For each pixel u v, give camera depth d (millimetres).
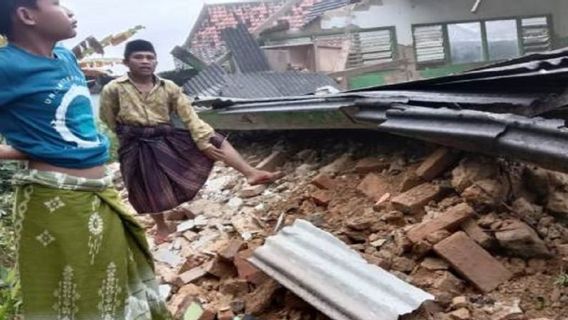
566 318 2699
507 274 3012
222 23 18672
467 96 3705
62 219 2301
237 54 11844
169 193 4113
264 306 3242
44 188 2303
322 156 5254
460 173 3527
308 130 5445
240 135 6801
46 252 2312
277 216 4391
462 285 3020
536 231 3207
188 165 4133
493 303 2873
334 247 3238
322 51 14656
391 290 2842
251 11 19281
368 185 4125
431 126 3324
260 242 3936
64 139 2322
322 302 2895
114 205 2465
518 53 16734
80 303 2316
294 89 8914
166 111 4164
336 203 4164
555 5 16562
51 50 2365
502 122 2947
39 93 2268
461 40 16578
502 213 3322
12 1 2234
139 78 4160
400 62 16203
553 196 3346
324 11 16234
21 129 2291
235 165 3791
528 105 3312
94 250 2340
